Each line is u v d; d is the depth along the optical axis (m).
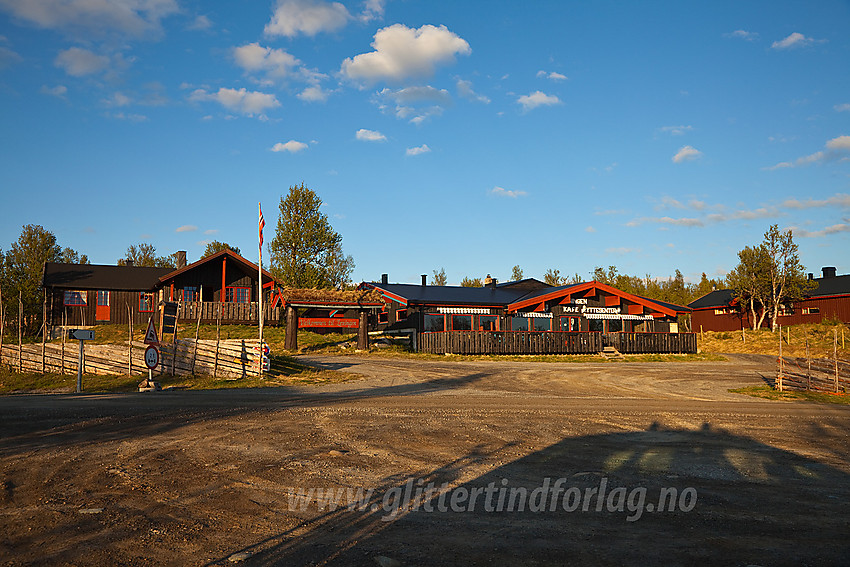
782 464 9.16
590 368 28.86
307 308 31.52
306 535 5.74
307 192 45.16
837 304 51.19
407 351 33.25
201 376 22.36
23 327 43.25
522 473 8.32
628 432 11.80
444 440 10.56
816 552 5.36
